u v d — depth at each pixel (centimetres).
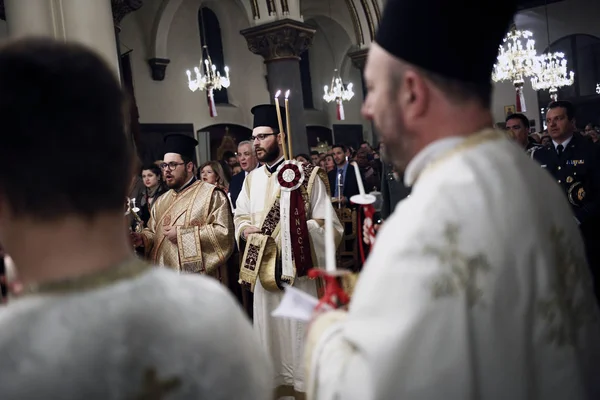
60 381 62
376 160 1017
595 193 354
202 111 1423
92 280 68
